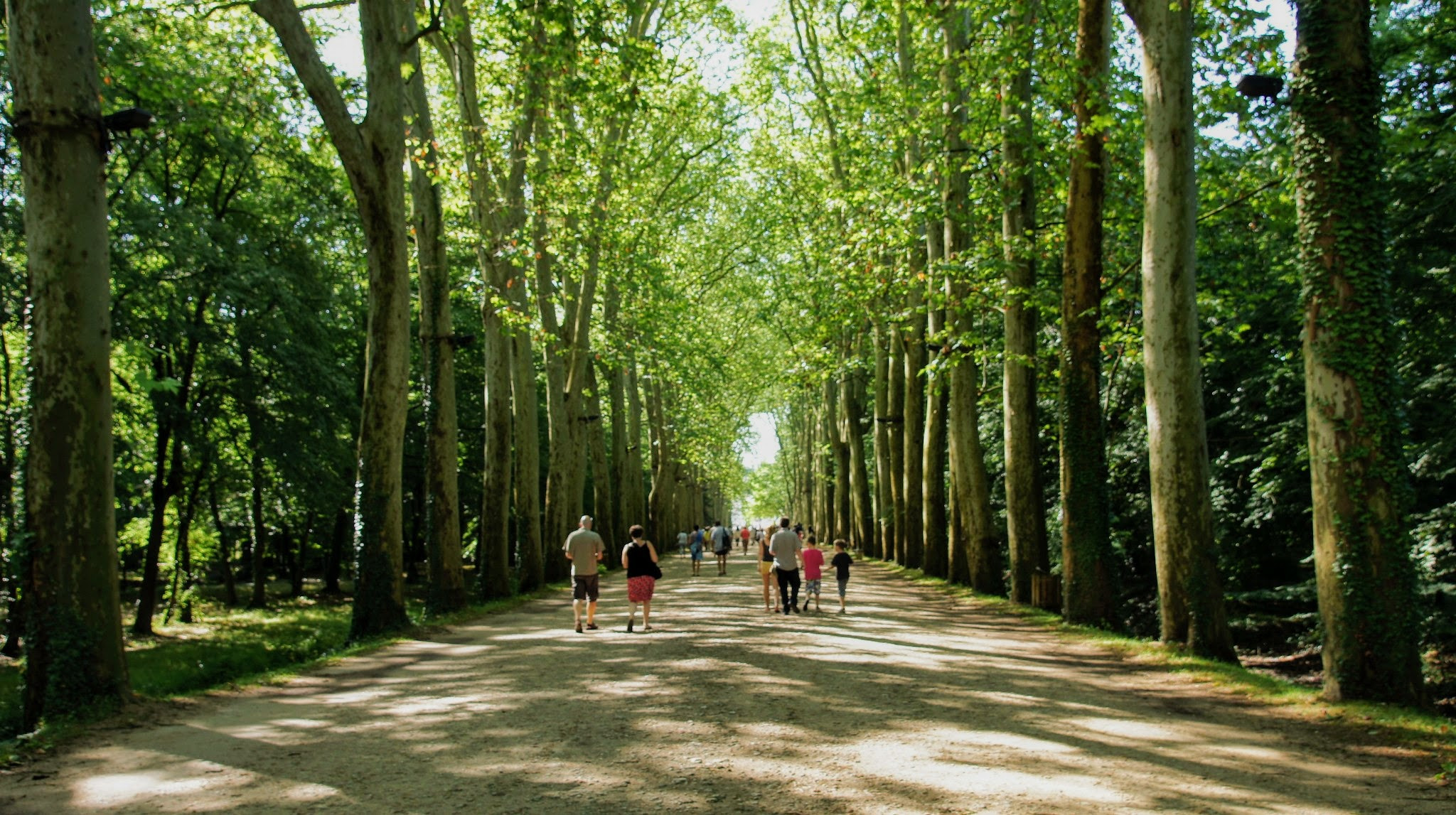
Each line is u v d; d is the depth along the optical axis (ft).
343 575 195.72
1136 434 77.97
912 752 21.86
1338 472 28.78
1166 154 38.45
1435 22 49.08
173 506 105.19
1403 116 50.37
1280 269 58.65
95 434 27.99
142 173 85.40
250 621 94.38
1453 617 50.21
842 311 69.82
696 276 131.03
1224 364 68.69
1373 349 28.58
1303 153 29.78
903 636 44.93
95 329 28.09
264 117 76.95
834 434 151.64
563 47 50.83
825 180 93.25
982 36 54.95
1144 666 36.06
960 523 75.61
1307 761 22.03
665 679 31.68
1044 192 61.21
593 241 78.74
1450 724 24.98
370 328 48.65
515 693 29.96
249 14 60.18
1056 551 89.92
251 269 81.10
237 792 19.29
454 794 18.79
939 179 66.69
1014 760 21.31
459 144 72.49
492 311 72.28
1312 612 66.28
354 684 33.81
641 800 18.20
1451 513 51.29
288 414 90.94
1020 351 59.47
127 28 60.59
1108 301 60.03
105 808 18.38
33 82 27.53
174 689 33.65
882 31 64.18
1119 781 19.76
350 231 96.02
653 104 92.32
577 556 48.55
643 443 212.23
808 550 59.11
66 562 27.43
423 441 127.54
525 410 81.97
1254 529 70.08
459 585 60.03
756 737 23.29
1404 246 50.78
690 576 105.29
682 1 92.79
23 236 62.54
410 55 61.31
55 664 27.09
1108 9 47.80
